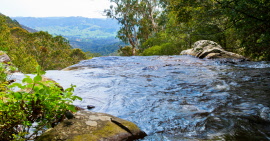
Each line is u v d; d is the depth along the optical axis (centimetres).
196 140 193
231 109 281
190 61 918
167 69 702
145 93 394
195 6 826
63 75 621
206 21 880
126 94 389
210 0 798
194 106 303
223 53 995
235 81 471
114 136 183
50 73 660
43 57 3866
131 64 884
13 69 286
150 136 208
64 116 208
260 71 593
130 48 4534
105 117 219
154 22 3909
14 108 160
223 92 379
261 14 633
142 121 253
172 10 926
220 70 643
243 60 884
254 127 220
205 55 1021
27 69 1264
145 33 3994
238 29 752
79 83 497
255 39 798
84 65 874
